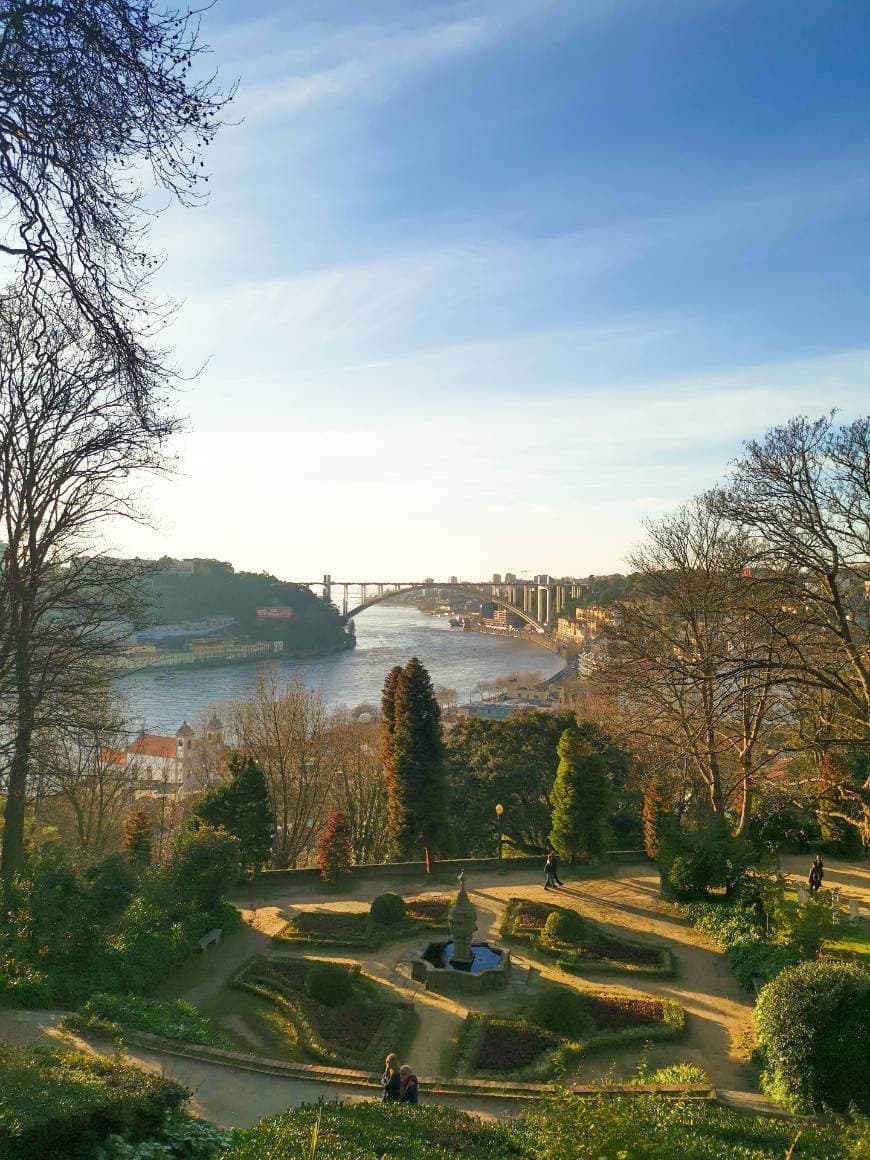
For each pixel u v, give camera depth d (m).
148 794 46.72
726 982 20.55
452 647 190.38
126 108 7.07
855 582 20.81
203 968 21.39
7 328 16.11
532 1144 9.94
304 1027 17.64
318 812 42.41
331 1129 9.85
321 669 145.62
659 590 28.89
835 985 13.92
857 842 31.12
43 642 19.44
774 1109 13.54
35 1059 10.67
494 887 28.67
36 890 17.98
